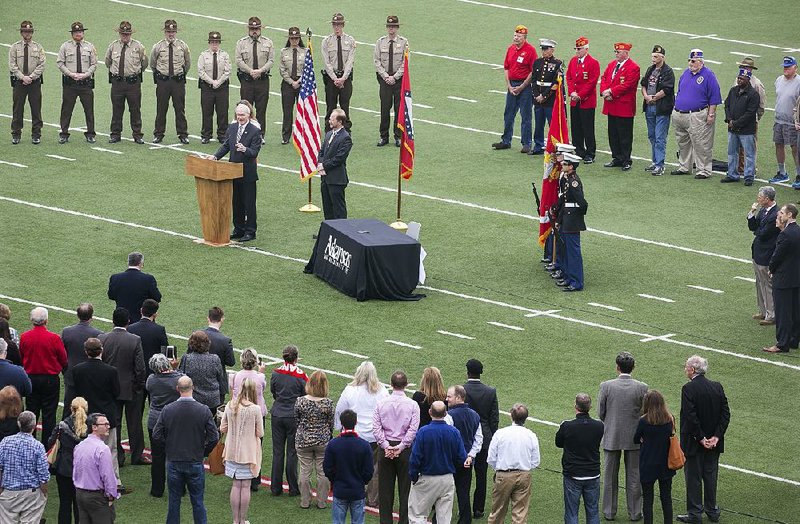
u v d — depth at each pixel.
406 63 56.62
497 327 49.50
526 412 35.31
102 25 91.56
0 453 33.38
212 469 39.00
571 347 47.88
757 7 96.44
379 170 66.62
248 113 56.41
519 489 35.19
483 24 92.88
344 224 53.66
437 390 36.47
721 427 36.88
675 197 63.12
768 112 75.94
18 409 34.66
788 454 41.06
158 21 92.50
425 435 34.38
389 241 51.81
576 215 52.31
